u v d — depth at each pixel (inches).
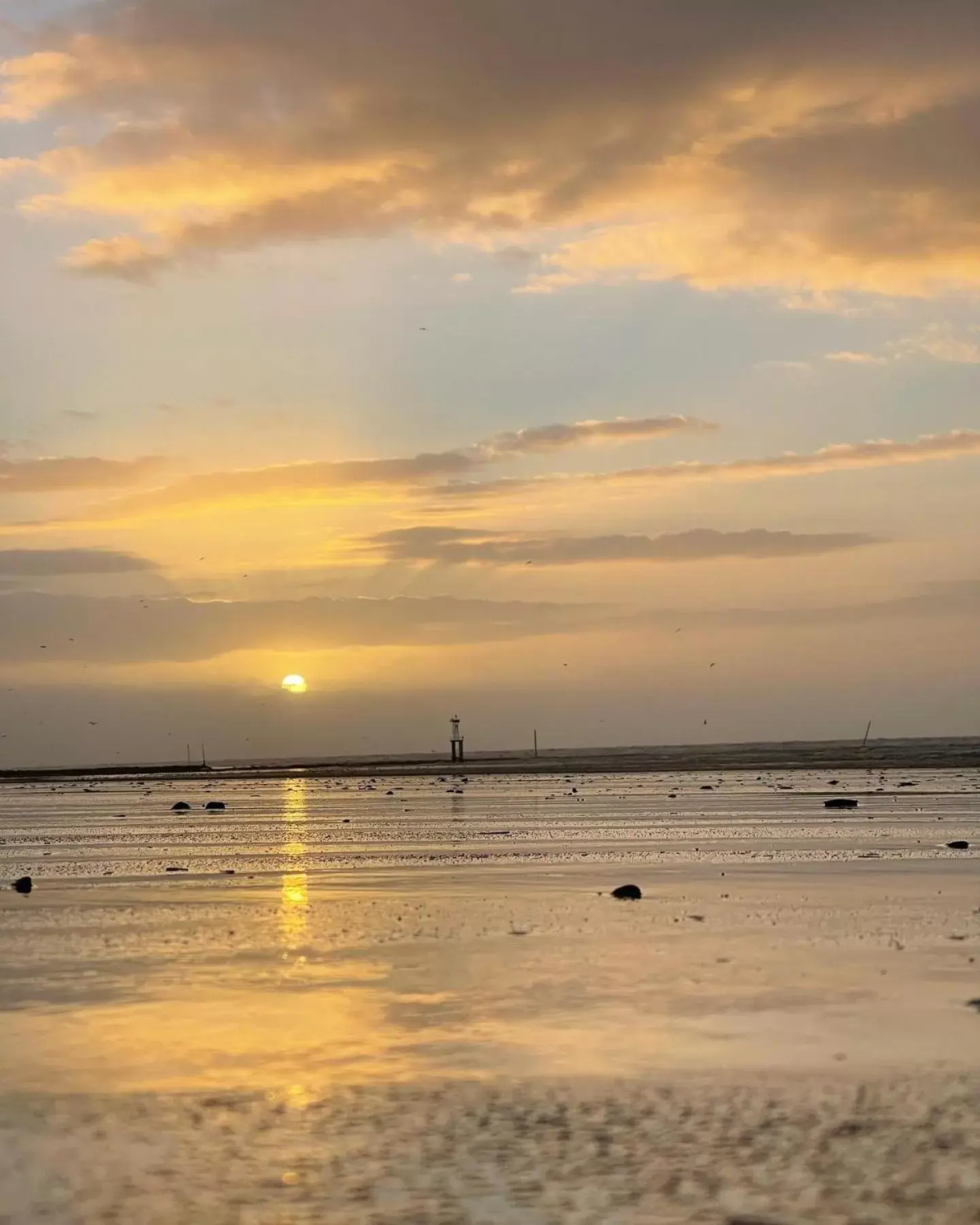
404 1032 787.4
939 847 2106.3
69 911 1424.7
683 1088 652.1
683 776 6476.4
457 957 1057.5
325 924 1280.8
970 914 1278.3
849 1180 512.7
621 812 3380.9
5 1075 700.0
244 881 1758.1
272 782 7514.8
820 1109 610.5
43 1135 592.7
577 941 1129.4
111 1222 485.1
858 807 3408.0
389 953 1085.8
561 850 2181.3
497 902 1443.2
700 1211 484.4
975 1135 563.8
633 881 1647.4
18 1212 496.4
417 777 7721.5
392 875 1806.1
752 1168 529.3
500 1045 752.3
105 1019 837.8
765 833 2518.5
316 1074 695.7
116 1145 575.8
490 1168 536.7
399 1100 642.2
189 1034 790.5
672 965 998.4
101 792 6274.6
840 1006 836.0
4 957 1096.2
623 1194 502.9
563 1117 606.9
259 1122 609.3
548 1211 488.1
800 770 7135.8
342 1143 575.8
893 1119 591.5
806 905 1365.7
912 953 1040.2
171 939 1190.3
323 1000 890.1
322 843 2511.1
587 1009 842.2
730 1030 775.1
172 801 4931.1
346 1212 492.1
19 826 3378.4
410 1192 511.5
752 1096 636.1
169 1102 645.9
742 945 1095.6
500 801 4202.8
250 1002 884.0
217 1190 518.0
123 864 2085.4
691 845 2255.2
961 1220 471.5
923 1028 771.4
